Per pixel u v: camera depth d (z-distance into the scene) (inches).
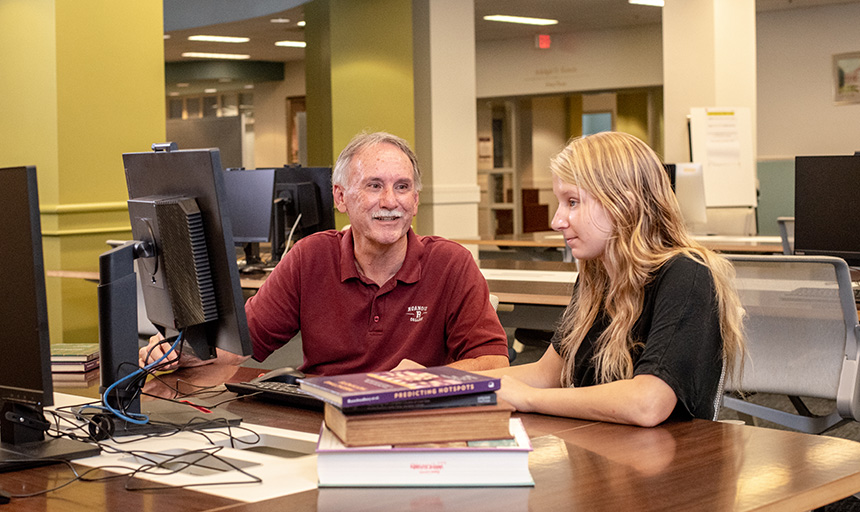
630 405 59.5
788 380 104.8
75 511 44.0
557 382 74.8
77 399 73.2
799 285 101.4
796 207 141.1
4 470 51.9
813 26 428.5
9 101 184.7
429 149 352.5
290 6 359.3
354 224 84.7
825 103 429.7
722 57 365.4
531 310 139.0
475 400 46.9
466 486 45.9
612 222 66.0
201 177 60.6
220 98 616.1
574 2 389.4
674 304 62.5
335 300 87.4
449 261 88.8
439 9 349.1
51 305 181.8
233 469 50.9
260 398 73.0
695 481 46.9
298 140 590.2
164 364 64.8
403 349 86.9
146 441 58.9
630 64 454.0
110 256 62.1
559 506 42.7
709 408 63.4
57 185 177.6
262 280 163.2
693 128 356.5
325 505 43.0
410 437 45.9
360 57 331.9
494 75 493.7
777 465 49.9
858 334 99.9
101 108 183.2
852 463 50.3
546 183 619.8
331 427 48.4
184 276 62.2
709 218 270.5
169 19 395.5
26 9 179.6
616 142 66.8
